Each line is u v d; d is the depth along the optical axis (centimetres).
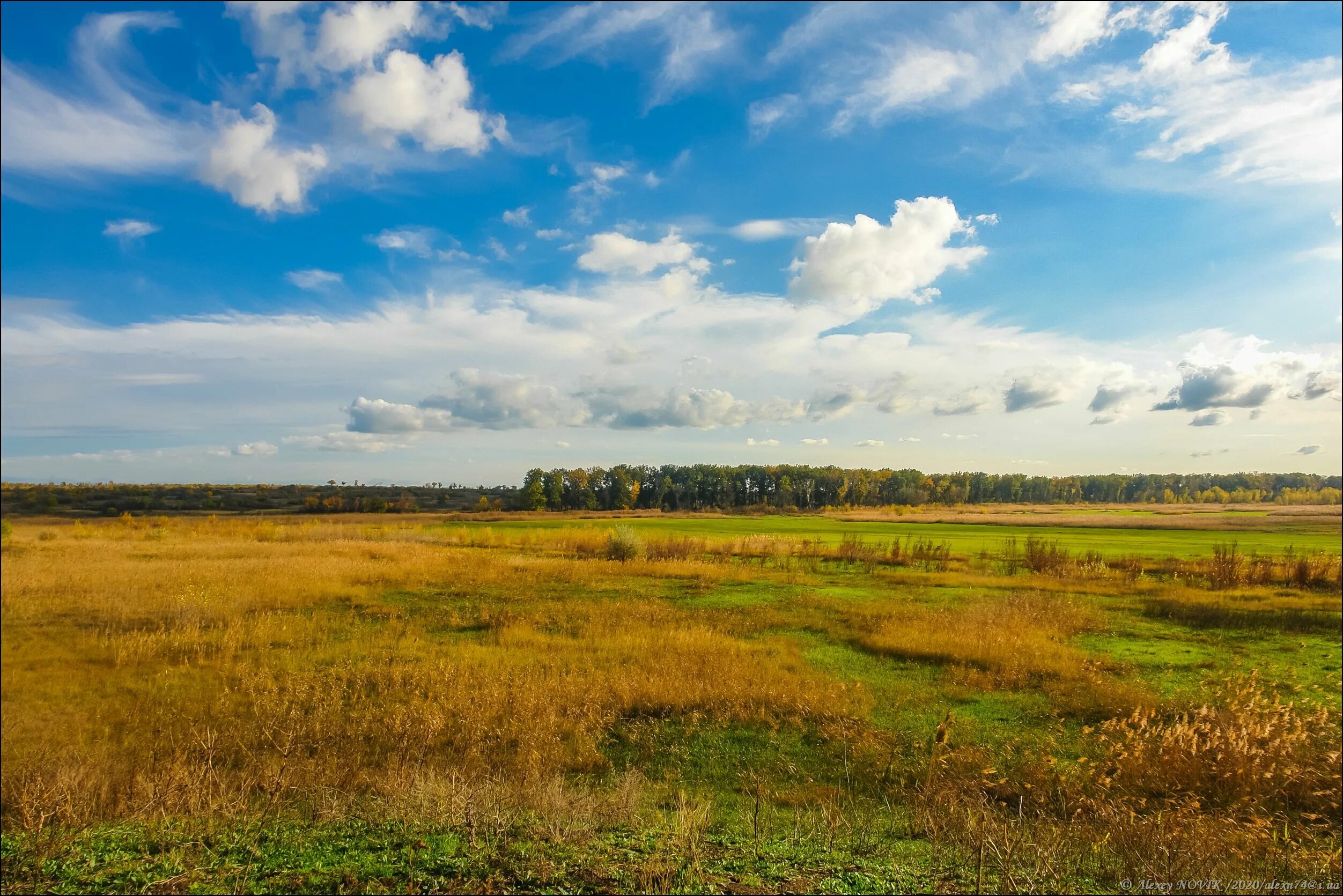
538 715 970
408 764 769
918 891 404
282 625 1611
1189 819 613
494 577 2553
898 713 1041
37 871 407
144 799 597
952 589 2480
